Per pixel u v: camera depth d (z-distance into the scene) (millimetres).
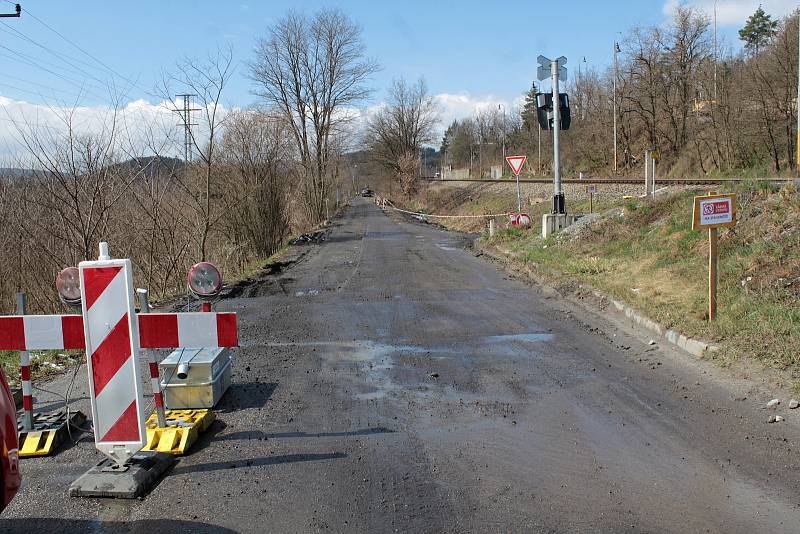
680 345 7387
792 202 9938
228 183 19703
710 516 3746
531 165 78688
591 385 6285
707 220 7496
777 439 4793
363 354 7719
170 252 14305
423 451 4793
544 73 18000
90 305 4289
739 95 37438
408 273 15141
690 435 4949
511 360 7293
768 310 7250
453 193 58438
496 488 4172
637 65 52188
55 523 3830
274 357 7621
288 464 4613
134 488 4133
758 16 63812
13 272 11648
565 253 14375
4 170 11602
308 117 48438
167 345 4734
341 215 57562
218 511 3938
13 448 3354
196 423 5105
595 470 4398
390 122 82812
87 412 5867
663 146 51375
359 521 3789
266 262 18984
